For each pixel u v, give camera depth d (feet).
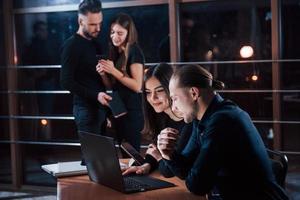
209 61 13.66
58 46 14.93
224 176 6.19
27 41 15.20
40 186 15.47
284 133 13.12
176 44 13.65
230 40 13.42
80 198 6.54
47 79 15.23
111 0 14.17
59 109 15.21
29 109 15.42
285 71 12.93
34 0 14.88
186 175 6.72
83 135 7.37
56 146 15.47
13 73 15.19
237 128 6.09
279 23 12.74
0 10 15.21
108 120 11.03
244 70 13.38
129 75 11.03
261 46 13.10
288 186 13.10
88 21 10.80
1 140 15.76
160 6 13.89
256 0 13.03
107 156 6.77
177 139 6.93
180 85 6.37
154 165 7.92
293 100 12.93
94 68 11.02
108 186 7.02
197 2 13.53
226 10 13.37
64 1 14.57
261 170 6.11
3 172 15.87
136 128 11.03
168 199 6.35
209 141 6.10
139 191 6.72
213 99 6.41
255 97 13.37
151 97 8.12
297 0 12.62
